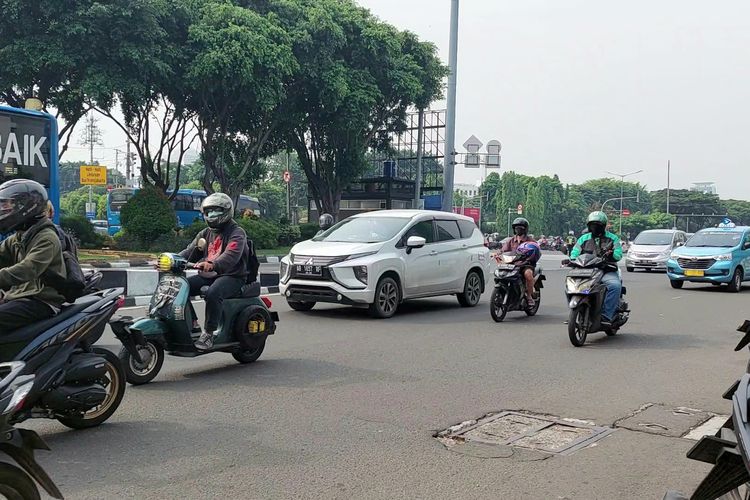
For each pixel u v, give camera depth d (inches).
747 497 117.6
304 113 1186.6
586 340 393.1
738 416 105.7
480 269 543.2
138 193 1026.7
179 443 199.3
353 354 336.2
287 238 1317.7
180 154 1151.6
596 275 373.7
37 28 853.8
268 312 313.0
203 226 1048.2
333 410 236.8
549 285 753.0
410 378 287.1
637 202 4992.6
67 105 987.9
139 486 166.6
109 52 880.9
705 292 717.9
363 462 186.9
